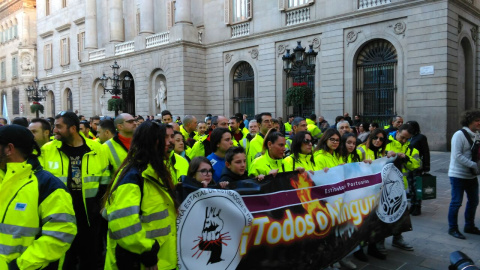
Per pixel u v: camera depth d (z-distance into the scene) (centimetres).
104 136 575
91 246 409
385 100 1670
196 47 2355
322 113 1850
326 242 388
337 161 493
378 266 452
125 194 247
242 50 2208
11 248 231
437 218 659
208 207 302
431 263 460
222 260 307
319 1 1844
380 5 1622
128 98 2878
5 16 4784
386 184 473
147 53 2516
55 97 3809
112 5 2839
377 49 1698
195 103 2352
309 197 380
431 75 1500
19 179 240
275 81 2036
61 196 246
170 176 274
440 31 1472
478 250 502
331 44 1798
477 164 524
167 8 2689
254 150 589
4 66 4847
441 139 1479
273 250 341
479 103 1814
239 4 2223
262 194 341
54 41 3794
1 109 4941
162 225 264
